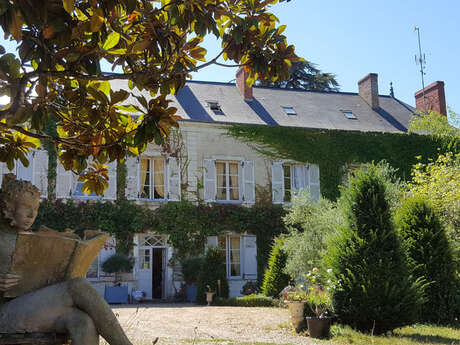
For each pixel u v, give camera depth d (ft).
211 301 46.39
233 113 66.59
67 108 13.43
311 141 65.82
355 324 26.96
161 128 11.28
